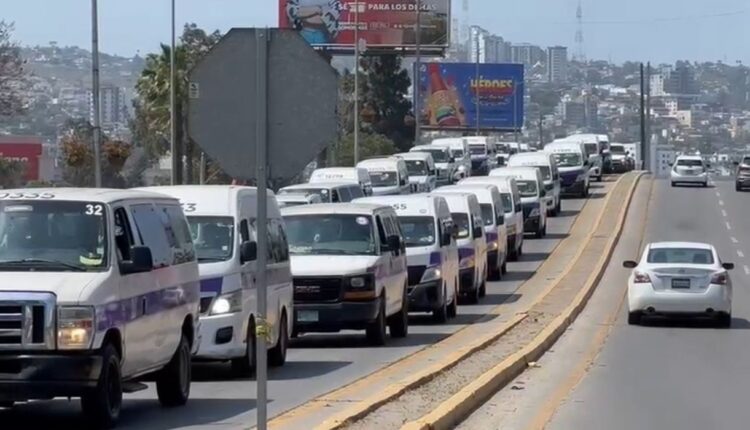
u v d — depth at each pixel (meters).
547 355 58.53
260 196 25.94
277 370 51.53
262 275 26.28
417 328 70.88
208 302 46.88
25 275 34.81
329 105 25.80
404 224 73.25
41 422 37.44
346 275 59.47
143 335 37.44
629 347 62.12
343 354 57.75
